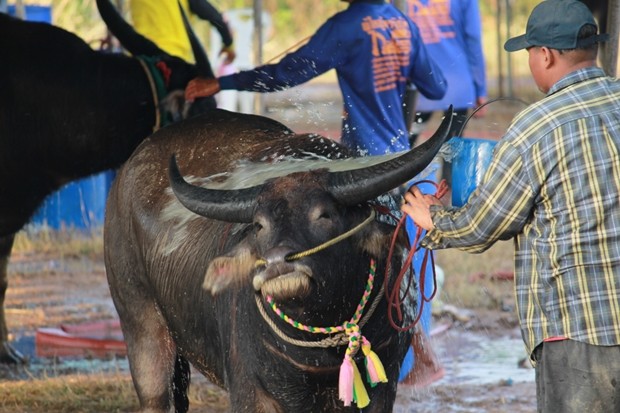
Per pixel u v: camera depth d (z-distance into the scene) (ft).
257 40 65.82
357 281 27.96
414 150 27.22
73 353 52.16
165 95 47.80
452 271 65.72
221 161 35.04
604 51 43.62
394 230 28.32
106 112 47.91
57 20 121.29
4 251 50.96
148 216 35.68
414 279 32.09
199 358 33.91
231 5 145.48
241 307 29.66
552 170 25.85
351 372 27.89
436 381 46.26
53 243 77.20
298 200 26.81
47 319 58.23
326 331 27.99
